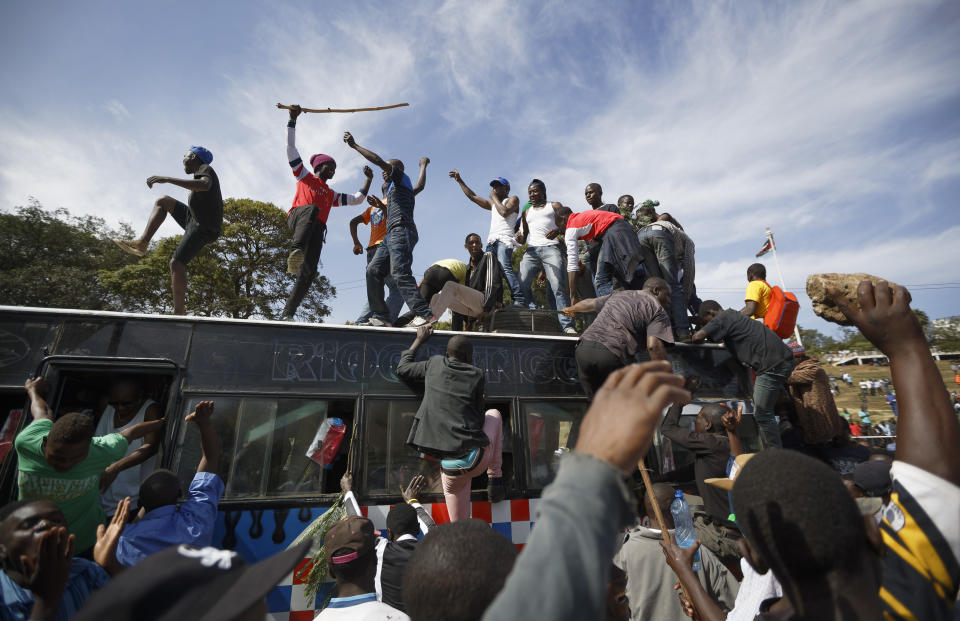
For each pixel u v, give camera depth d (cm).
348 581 222
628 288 566
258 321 406
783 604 103
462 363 393
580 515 62
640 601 280
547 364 477
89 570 216
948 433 98
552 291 662
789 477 88
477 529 121
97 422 394
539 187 684
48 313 362
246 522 358
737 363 540
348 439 430
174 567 86
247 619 84
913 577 94
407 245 552
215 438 327
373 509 384
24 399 380
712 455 367
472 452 377
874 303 107
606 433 70
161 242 2386
